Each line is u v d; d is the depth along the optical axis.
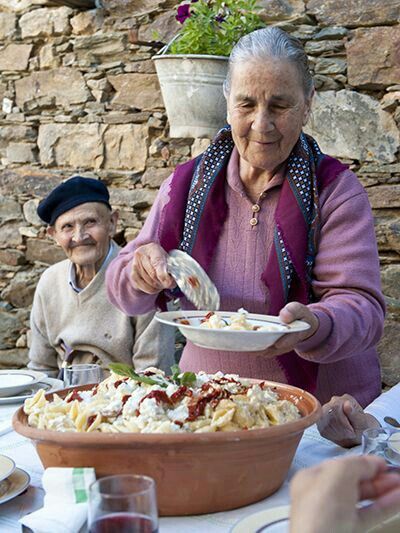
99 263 2.95
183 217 2.26
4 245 4.24
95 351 2.91
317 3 3.28
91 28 3.87
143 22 3.71
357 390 2.25
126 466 1.30
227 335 1.61
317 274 2.12
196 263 1.99
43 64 4.03
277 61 1.95
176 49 3.15
